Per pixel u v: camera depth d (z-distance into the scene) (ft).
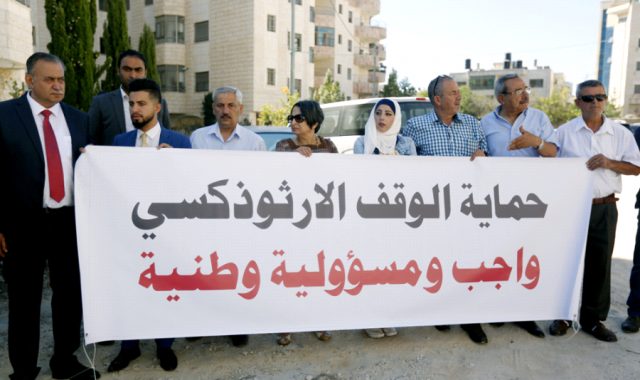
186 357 11.81
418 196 12.12
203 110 93.04
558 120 172.14
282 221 11.52
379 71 162.81
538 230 12.59
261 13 93.81
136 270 10.77
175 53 100.37
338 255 11.76
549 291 12.66
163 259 10.92
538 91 261.65
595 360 11.77
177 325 10.98
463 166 12.32
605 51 300.20
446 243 12.23
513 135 13.34
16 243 10.00
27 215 9.96
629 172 12.62
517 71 262.06
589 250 13.00
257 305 11.38
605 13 298.76
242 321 11.31
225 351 12.18
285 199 11.56
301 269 11.60
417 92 171.01
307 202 11.65
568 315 12.73
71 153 10.62
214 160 11.19
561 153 13.58
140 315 10.80
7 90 42.73
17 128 9.94
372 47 156.87
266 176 11.47
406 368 11.34
